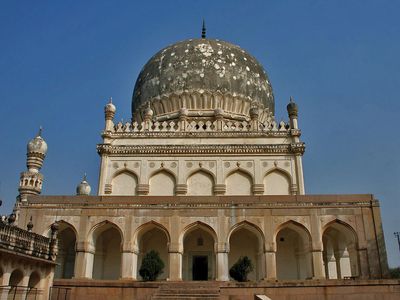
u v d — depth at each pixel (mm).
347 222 16625
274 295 13469
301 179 20531
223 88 24672
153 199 17000
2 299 9875
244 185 20859
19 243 10727
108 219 16781
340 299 13328
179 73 25078
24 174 22109
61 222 16828
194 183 20922
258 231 16609
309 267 16375
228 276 16203
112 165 21234
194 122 23109
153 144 21703
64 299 13570
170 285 13844
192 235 18547
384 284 13453
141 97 25922
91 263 16641
